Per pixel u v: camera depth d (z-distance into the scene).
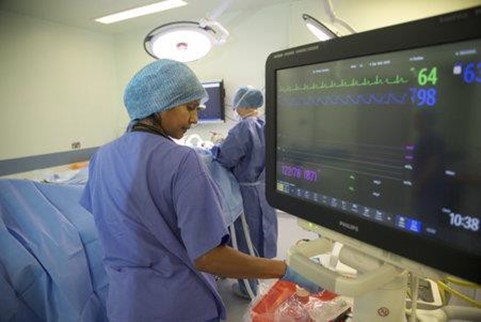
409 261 0.50
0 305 1.10
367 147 0.51
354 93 0.52
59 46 3.63
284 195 0.67
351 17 2.99
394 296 0.59
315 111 0.59
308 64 0.58
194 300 0.90
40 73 3.45
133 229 0.86
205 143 3.01
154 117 0.95
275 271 0.85
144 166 0.85
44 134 3.53
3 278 1.12
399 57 0.45
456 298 0.79
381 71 0.47
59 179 2.54
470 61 0.38
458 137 0.41
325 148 0.58
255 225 2.24
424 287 0.80
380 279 0.54
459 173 0.41
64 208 1.38
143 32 4.04
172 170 0.83
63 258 1.23
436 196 0.44
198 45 2.08
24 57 3.29
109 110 4.30
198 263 0.82
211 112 3.68
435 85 0.42
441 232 0.44
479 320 0.68
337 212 0.57
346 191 0.55
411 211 0.47
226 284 2.49
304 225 0.67
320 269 0.57
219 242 0.82
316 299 0.85
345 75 0.52
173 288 0.88
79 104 3.89
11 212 1.25
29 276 1.17
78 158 3.91
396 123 0.47
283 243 2.82
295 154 0.64
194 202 0.81
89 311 1.25
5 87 3.15
